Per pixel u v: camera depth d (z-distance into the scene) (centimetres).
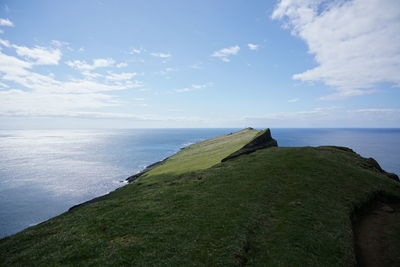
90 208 2969
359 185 3459
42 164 16950
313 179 3472
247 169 4012
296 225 2227
